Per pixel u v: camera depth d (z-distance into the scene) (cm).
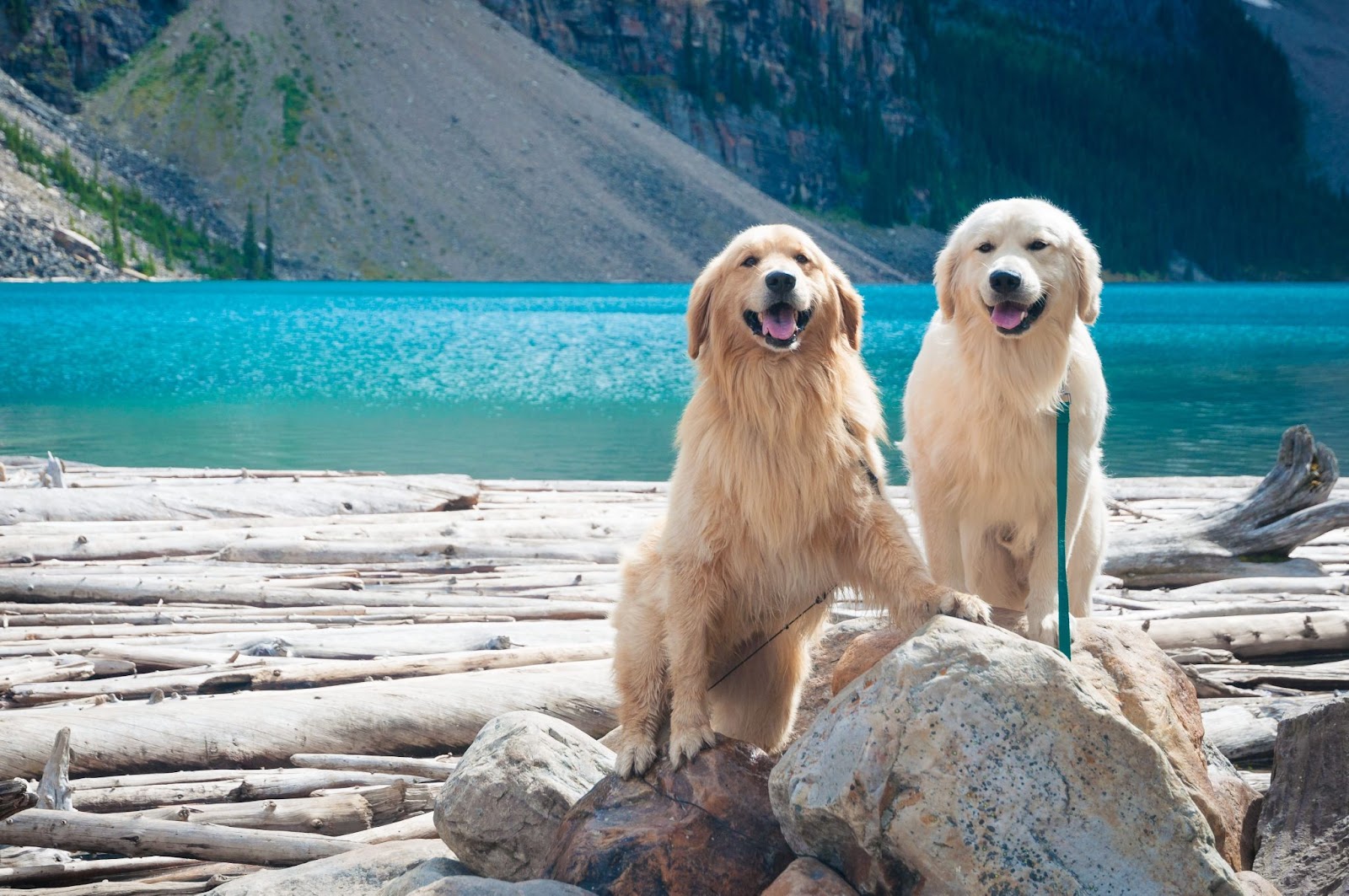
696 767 324
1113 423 1816
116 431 1689
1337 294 10469
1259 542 761
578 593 693
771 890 276
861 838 263
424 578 734
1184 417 1881
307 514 908
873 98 18925
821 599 372
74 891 359
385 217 12838
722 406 361
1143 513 920
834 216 16600
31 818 377
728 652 381
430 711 482
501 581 722
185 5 15000
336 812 406
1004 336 396
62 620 627
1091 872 250
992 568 452
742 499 350
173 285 9544
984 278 392
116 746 444
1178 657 553
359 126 13938
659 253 12938
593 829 310
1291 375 2630
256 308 5691
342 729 469
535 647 566
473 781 335
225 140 13350
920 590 337
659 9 17588
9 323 4181
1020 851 251
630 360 3000
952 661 269
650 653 365
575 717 496
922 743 260
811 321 361
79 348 3219
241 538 810
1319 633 588
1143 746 262
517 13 17150
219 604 677
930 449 431
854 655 352
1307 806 334
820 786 270
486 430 1728
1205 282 18188
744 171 16725
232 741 455
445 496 948
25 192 10081
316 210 12700
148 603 679
